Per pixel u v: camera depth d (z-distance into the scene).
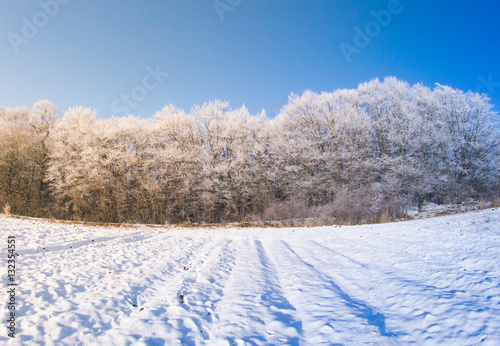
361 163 30.88
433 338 3.42
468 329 3.46
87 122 31.89
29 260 7.77
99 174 30.11
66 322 4.20
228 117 35.44
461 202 28.55
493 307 3.91
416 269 6.57
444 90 31.52
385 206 25.80
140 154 34.31
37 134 33.31
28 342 3.60
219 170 32.06
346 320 4.20
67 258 8.49
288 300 5.49
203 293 5.90
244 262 9.07
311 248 11.20
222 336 3.89
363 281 6.27
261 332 3.98
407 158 29.67
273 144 34.97
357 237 12.96
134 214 33.53
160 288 6.32
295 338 3.78
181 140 34.78
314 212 27.16
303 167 33.34
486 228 10.68
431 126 30.44
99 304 4.98
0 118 32.56
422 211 28.16
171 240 14.56
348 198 25.70
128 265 8.37
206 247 12.40
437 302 4.40
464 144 29.55
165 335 3.95
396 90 31.84
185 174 32.94
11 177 30.84
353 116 31.17
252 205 34.12
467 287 4.88
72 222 24.14
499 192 28.14
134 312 4.86
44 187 33.50
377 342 3.50
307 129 33.41
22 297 4.95
